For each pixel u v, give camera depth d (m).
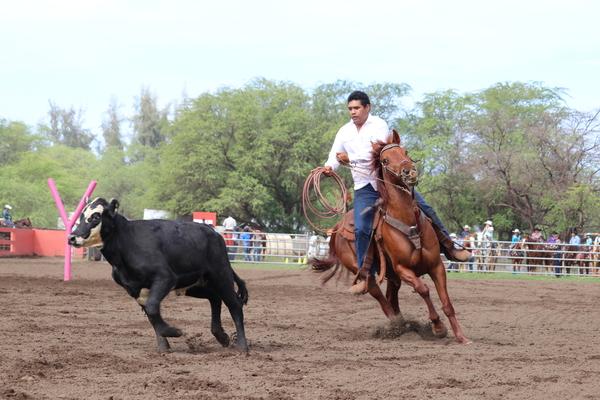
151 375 8.32
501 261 32.59
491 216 49.53
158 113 115.88
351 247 12.52
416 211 11.39
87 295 17.95
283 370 8.77
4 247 38.59
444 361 9.60
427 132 53.31
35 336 11.14
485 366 9.23
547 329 13.71
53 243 40.66
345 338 11.94
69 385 7.77
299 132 55.00
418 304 18.20
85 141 134.88
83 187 87.81
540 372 8.80
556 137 46.75
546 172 46.53
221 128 55.00
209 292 10.50
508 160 46.03
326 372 8.70
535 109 54.00
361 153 11.89
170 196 57.88
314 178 12.59
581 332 13.32
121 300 16.98
